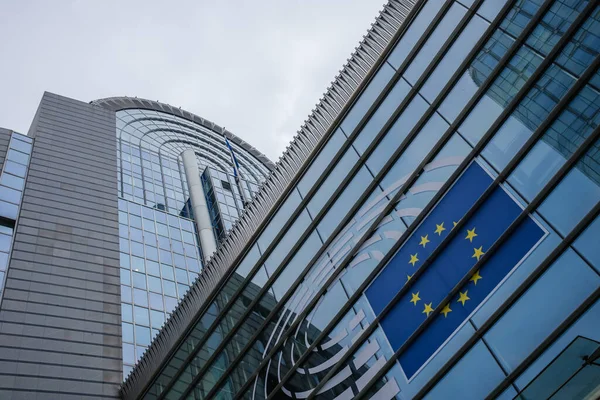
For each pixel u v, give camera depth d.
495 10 18.95
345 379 18.84
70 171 47.97
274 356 22.14
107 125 60.03
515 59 17.78
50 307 34.00
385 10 23.27
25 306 33.00
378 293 18.98
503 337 14.98
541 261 14.95
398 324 17.91
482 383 14.99
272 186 25.83
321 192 23.06
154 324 39.03
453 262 17.09
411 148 20.00
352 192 21.70
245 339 23.92
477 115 18.22
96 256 40.69
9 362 29.36
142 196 56.16
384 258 19.16
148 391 28.34
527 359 14.16
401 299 18.17
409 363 17.08
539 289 14.73
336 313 20.22
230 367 23.97
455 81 19.41
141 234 49.75
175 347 27.64
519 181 16.30
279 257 23.98
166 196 59.16
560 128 15.84
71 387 30.06
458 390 15.50
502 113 17.38
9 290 33.41
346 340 19.41
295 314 22.02
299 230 23.53
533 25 17.56
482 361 15.23
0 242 37.03
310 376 20.17
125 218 50.47
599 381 12.54
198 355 26.03
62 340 32.41
